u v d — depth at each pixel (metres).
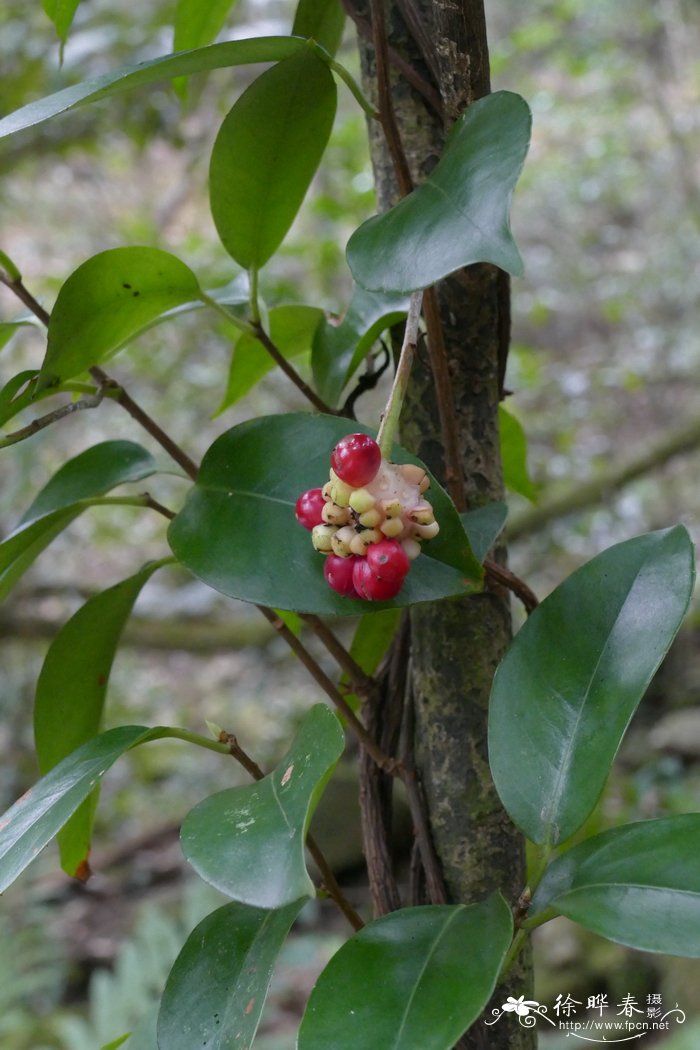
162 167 2.25
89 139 1.65
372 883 0.60
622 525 2.08
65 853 0.63
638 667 0.54
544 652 0.56
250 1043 0.53
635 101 2.99
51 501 0.61
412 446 0.60
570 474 2.13
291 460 0.56
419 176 0.58
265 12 1.68
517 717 0.55
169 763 2.12
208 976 0.55
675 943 0.51
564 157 3.21
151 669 2.37
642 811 1.53
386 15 0.58
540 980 1.29
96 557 2.22
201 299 0.59
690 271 2.85
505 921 0.52
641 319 2.87
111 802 2.04
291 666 2.25
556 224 3.17
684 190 2.81
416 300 0.54
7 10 1.50
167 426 1.93
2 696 1.85
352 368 0.62
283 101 0.56
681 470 2.15
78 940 1.61
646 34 2.60
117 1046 0.62
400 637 0.60
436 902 0.59
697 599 2.03
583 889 0.53
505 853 0.59
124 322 0.59
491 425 0.60
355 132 1.83
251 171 0.58
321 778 0.51
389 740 0.60
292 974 1.41
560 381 2.48
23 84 1.53
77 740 0.63
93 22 1.49
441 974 0.52
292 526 0.55
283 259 1.84
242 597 0.55
